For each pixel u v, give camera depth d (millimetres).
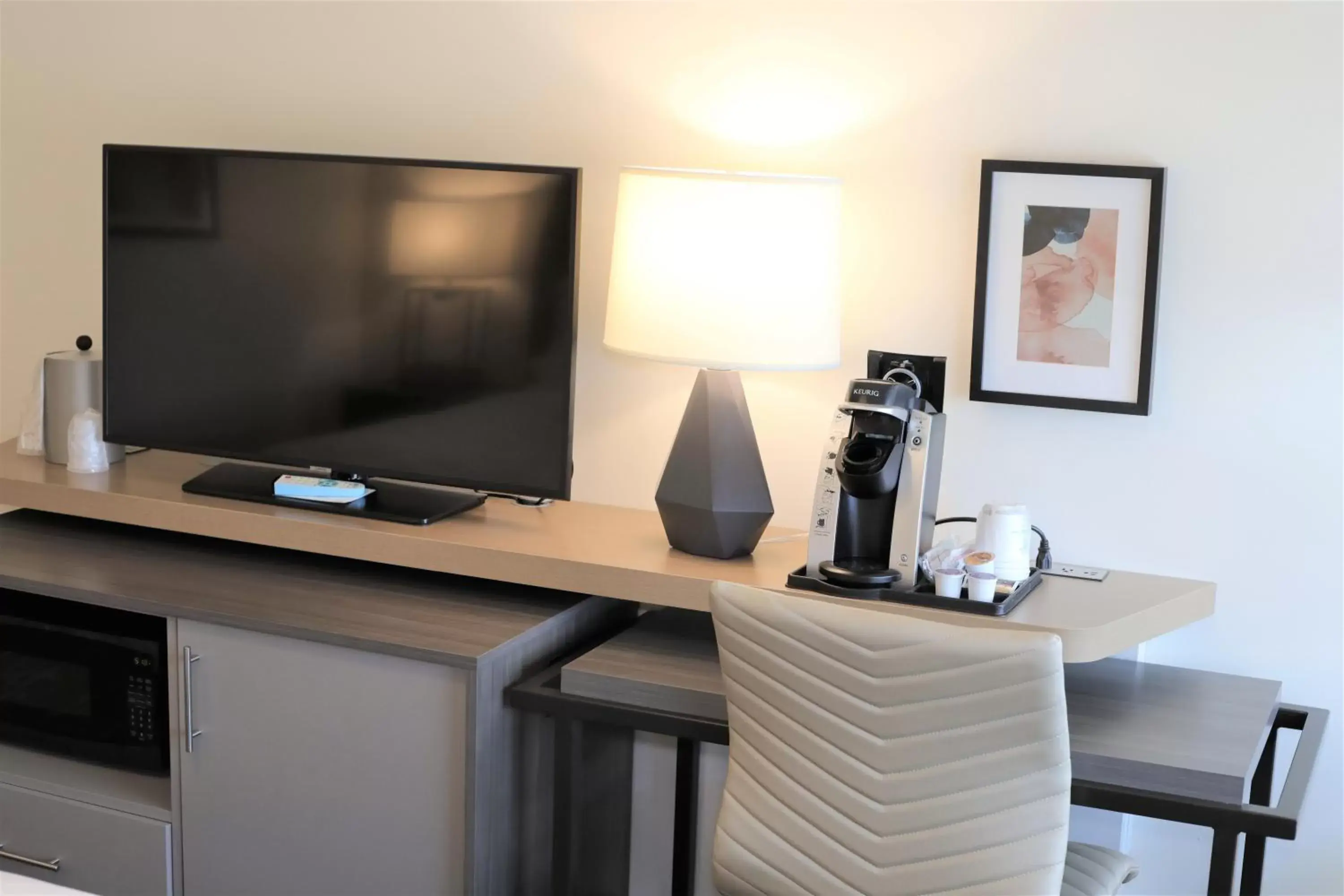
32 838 2613
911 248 2529
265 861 2420
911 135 2502
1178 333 2363
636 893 2596
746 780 2016
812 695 1885
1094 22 2354
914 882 1873
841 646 1835
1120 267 2359
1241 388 2334
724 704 2156
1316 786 2365
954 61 2453
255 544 2781
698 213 2234
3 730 2695
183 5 3049
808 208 2256
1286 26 2236
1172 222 2346
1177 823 2402
